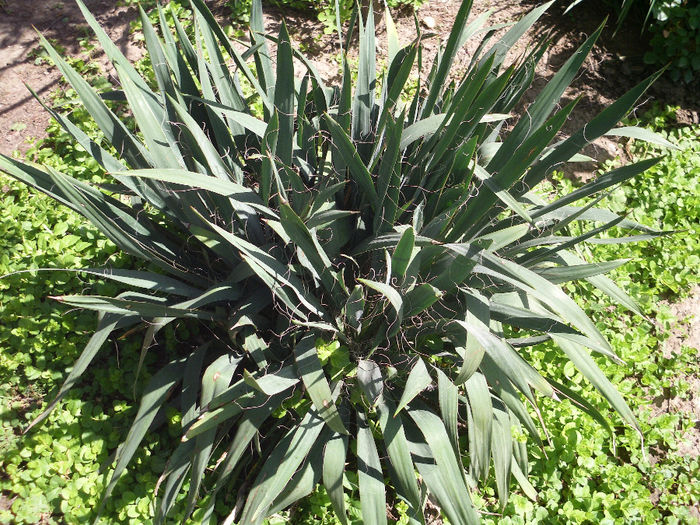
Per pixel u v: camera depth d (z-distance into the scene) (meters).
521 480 2.55
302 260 2.20
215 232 2.44
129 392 2.76
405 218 2.62
